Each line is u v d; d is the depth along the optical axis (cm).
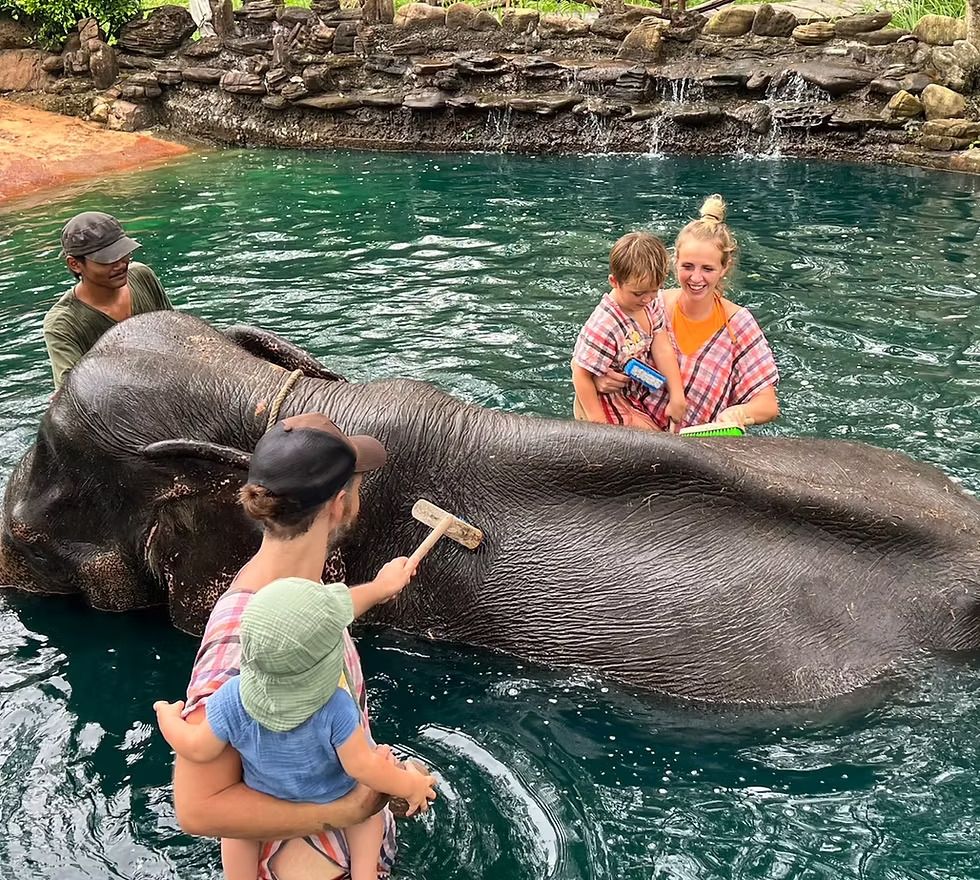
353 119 1511
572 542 414
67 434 443
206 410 434
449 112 1480
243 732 238
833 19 1449
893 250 934
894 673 382
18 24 1648
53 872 329
